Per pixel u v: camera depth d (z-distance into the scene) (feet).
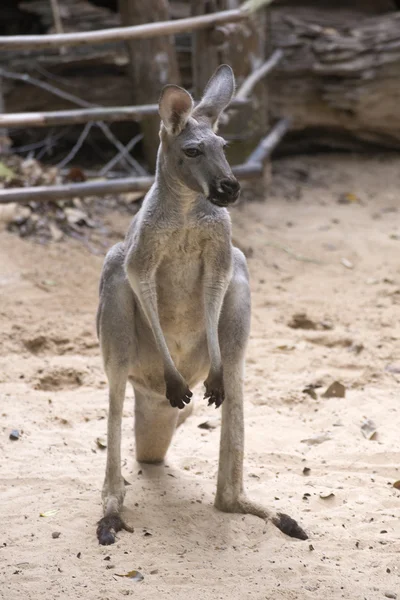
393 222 72.33
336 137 86.69
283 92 81.97
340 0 89.15
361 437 39.09
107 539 30.12
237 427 32.14
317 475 35.70
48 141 76.59
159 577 27.99
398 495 33.78
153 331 30.58
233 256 31.71
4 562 28.86
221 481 32.32
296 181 80.94
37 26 83.61
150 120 69.00
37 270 57.67
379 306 56.65
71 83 74.43
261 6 66.90
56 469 35.40
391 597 27.04
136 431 35.06
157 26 60.08
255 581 27.76
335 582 27.73
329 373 45.98
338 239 68.03
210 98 30.76
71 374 45.62
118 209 67.97
